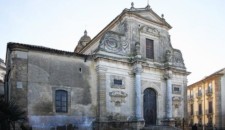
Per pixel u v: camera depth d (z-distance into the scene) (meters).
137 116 26.88
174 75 32.19
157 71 30.59
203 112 48.62
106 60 26.64
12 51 22.22
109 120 25.59
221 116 42.44
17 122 20.78
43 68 23.41
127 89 27.67
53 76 23.83
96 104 25.75
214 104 44.41
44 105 22.77
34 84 22.59
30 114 21.86
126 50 28.50
